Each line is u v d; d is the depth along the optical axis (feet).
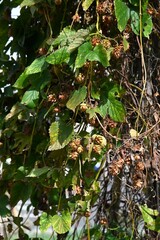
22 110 6.17
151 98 6.02
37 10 6.06
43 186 6.20
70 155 5.42
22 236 6.66
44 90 5.95
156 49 6.19
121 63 5.81
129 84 5.80
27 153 6.44
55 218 5.75
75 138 5.54
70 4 6.05
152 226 5.90
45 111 6.01
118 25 5.36
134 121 5.99
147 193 6.10
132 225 6.16
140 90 5.75
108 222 6.33
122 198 6.28
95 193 5.92
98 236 6.28
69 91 5.65
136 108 5.82
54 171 5.75
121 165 5.49
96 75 5.61
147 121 5.86
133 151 5.60
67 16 6.07
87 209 5.80
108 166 5.78
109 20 5.53
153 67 6.17
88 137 5.50
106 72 5.77
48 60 5.41
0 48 6.86
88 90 5.44
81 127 5.74
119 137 5.79
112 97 5.54
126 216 6.38
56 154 5.86
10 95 6.74
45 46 5.89
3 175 6.64
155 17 5.98
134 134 5.62
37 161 6.11
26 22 6.52
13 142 6.74
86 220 5.83
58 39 5.49
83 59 5.22
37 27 6.49
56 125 5.52
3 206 6.55
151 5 5.97
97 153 5.54
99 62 5.57
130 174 5.83
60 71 5.71
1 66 7.04
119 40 5.64
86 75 5.47
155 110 5.92
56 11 6.06
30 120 6.27
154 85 6.19
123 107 5.52
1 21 6.81
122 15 5.41
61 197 5.90
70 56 5.41
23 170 6.20
